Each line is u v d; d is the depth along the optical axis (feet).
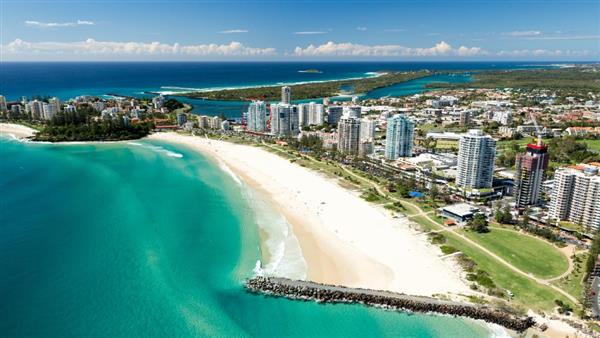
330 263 411.34
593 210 473.67
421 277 381.81
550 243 447.83
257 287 366.84
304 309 343.87
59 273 383.86
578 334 309.22
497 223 503.61
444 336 314.96
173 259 417.49
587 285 360.28
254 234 482.28
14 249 427.74
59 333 305.94
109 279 377.71
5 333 303.07
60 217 517.55
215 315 333.42
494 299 346.74
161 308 339.16
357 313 339.57
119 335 306.55
